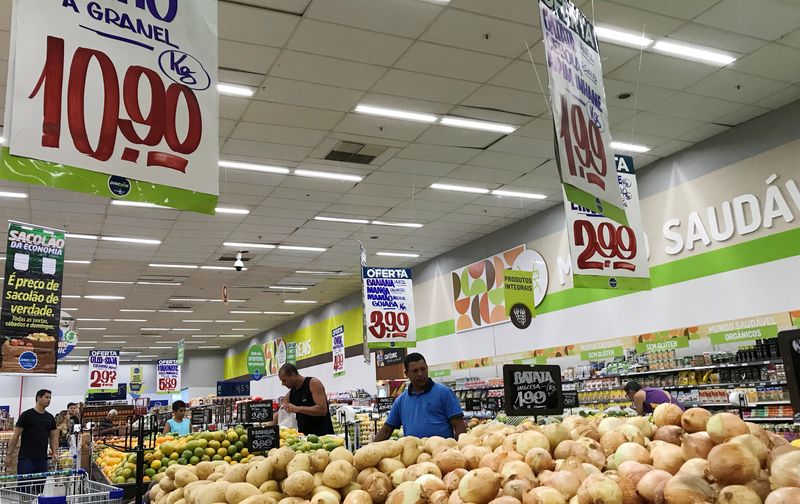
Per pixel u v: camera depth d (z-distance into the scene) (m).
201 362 34.88
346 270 16.53
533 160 9.16
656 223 9.52
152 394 38.56
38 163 2.08
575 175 3.29
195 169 2.49
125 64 2.38
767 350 7.64
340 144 8.22
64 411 13.72
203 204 2.49
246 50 5.86
